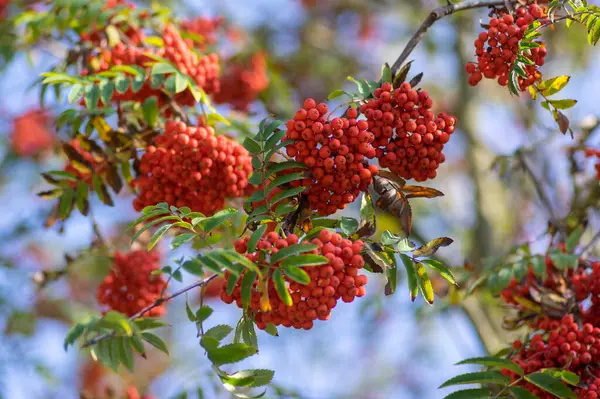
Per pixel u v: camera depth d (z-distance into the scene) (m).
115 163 3.89
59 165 7.52
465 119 7.41
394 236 2.94
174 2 6.33
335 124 2.87
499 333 5.48
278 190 3.06
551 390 2.95
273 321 2.82
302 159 2.94
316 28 8.66
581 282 3.60
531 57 3.18
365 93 3.14
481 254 6.47
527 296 3.75
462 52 7.77
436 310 4.75
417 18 8.56
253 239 2.70
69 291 7.26
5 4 6.06
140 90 3.91
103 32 4.51
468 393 3.04
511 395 3.05
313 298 2.70
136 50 4.06
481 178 6.92
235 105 5.58
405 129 2.96
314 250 2.71
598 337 3.18
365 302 6.25
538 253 3.98
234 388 2.88
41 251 7.14
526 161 4.90
